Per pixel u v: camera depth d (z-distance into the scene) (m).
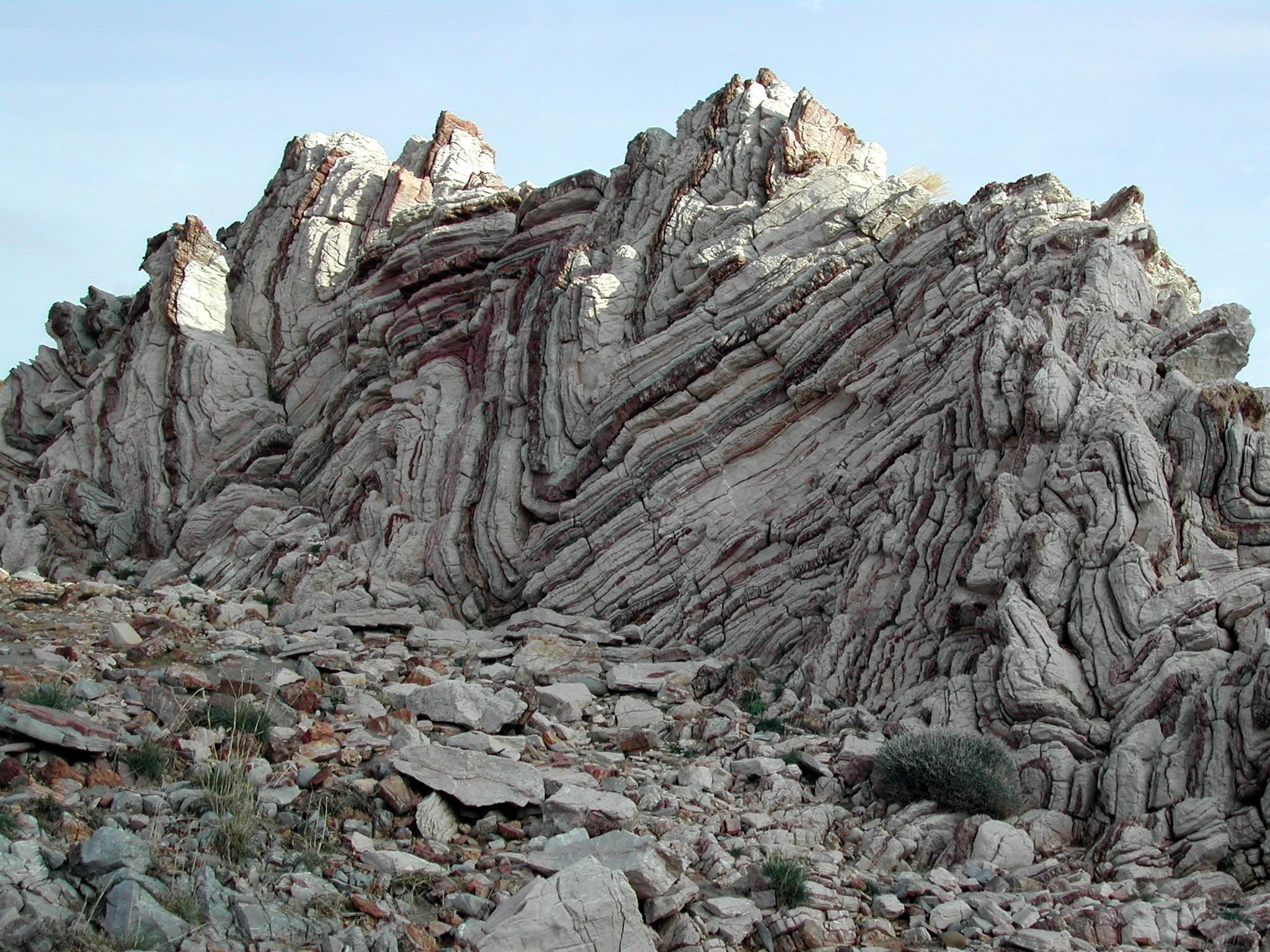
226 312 35.41
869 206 23.19
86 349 38.78
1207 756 12.92
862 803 14.20
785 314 22.41
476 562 24.69
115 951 9.22
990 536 16.41
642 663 19.69
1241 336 17.61
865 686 17.31
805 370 22.08
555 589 23.22
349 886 10.88
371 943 10.06
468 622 24.31
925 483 18.38
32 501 33.59
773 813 13.79
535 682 18.88
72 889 9.91
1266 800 12.37
